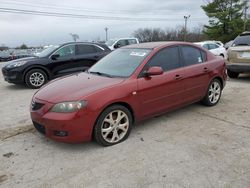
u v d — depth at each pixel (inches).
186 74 198.4
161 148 154.9
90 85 161.6
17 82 346.6
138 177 126.7
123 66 182.7
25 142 169.6
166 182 122.2
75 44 374.6
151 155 147.1
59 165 140.2
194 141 163.3
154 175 127.9
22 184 125.1
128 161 141.4
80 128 146.3
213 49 651.5
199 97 215.9
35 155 151.9
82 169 135.6
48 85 178.4
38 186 123.2
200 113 215.0
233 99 256.8
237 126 186.1
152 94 176.1
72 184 123.5
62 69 365.1
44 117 148.6
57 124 144.7
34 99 162.4
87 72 197.3
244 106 232.4
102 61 206.1
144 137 170.9
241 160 139.4
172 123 194.2
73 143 157.3
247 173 127.4
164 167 134.5
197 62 214.2
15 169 137.9
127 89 162.6
